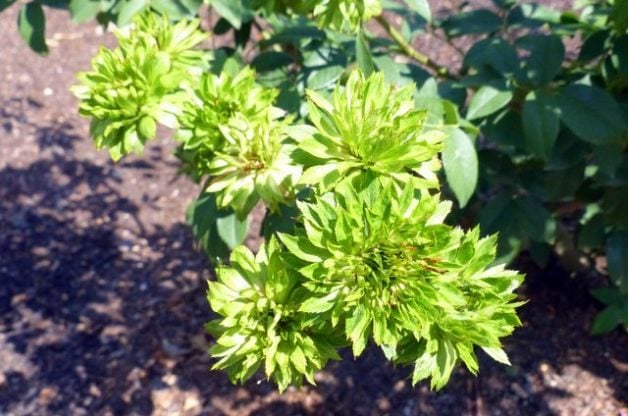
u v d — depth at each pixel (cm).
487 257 29
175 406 65
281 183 34
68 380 68
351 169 30
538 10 52
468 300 29
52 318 73
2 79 100
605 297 59
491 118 48
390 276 27
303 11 39
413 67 46
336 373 65
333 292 27
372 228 27
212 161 35
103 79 36
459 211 57
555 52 45
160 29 38
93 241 80
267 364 29
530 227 53
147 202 84
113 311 73
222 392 65
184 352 69
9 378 68
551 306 67
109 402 66
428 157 29
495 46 47
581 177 53
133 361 69
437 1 88
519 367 64
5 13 112
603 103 44
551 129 44
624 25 45
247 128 34
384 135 29
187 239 79
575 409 61
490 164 54
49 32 108
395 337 27
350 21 37
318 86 44
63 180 87
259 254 30
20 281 76
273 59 48
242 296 30
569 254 68
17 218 83
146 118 35
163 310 72
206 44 89
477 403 62
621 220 54
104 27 51
